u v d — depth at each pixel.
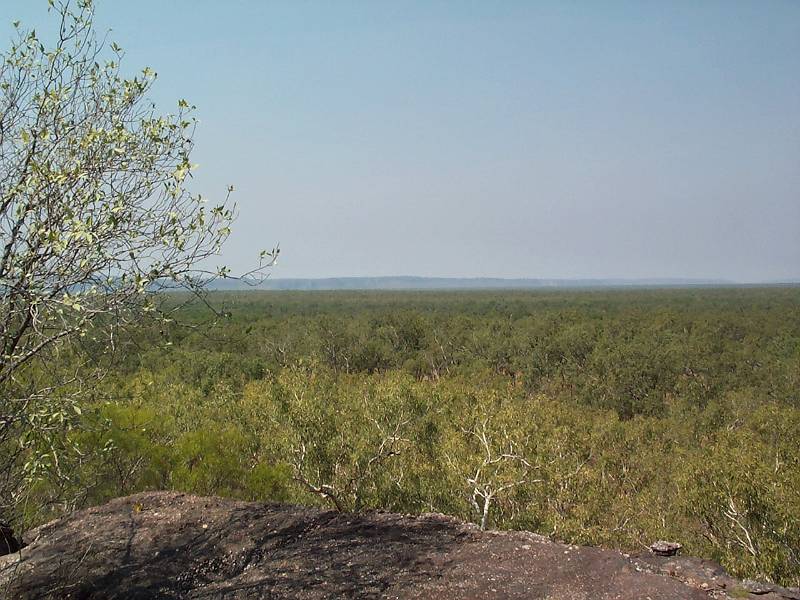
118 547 7.12
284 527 7.64
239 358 37.06
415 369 52.03
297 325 59.47
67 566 6.68
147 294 5.43
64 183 5.43
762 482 13.82
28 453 5.80
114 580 6.44
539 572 6.37
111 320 5.36
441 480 14.02
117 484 8.99
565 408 25.91
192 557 6.90
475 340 54.59
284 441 13.05
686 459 20.05
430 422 15.26
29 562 6.79
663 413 36.91
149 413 9.90
